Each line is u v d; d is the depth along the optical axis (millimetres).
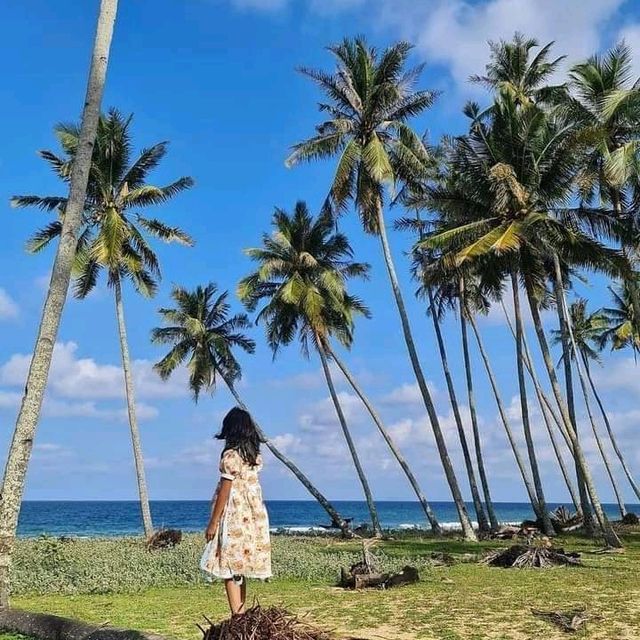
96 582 15383
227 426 7105
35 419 10375
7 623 8672
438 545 28344
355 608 12320
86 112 11281
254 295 37406
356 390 35000
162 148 30719
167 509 146750
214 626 6668
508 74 35906
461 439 36719
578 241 24031
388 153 30594
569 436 24375
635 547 25625
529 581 16016
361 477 36812
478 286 31547
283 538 33531
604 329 49656
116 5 11766
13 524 10008
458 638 9758
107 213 29797
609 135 24609
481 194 25469
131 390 31422
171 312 40438
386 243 30969
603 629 10367
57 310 10688
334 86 30406
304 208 36281
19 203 29938
